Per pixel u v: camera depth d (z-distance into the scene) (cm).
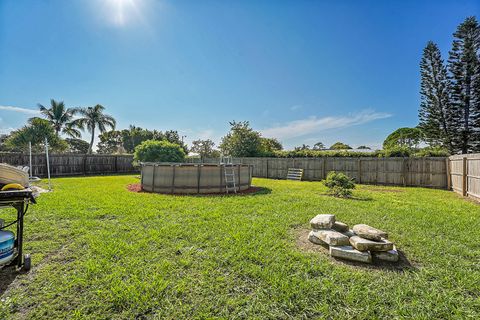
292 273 232
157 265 243
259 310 179
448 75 1552
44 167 1370
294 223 398
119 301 186
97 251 275
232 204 554
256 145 1683
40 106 2147
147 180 807
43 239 315
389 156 1158
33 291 200
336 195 716
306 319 171
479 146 1508
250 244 300
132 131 3425
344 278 223
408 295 198
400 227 381
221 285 210
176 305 184
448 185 922
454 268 245
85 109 2322
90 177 1318
